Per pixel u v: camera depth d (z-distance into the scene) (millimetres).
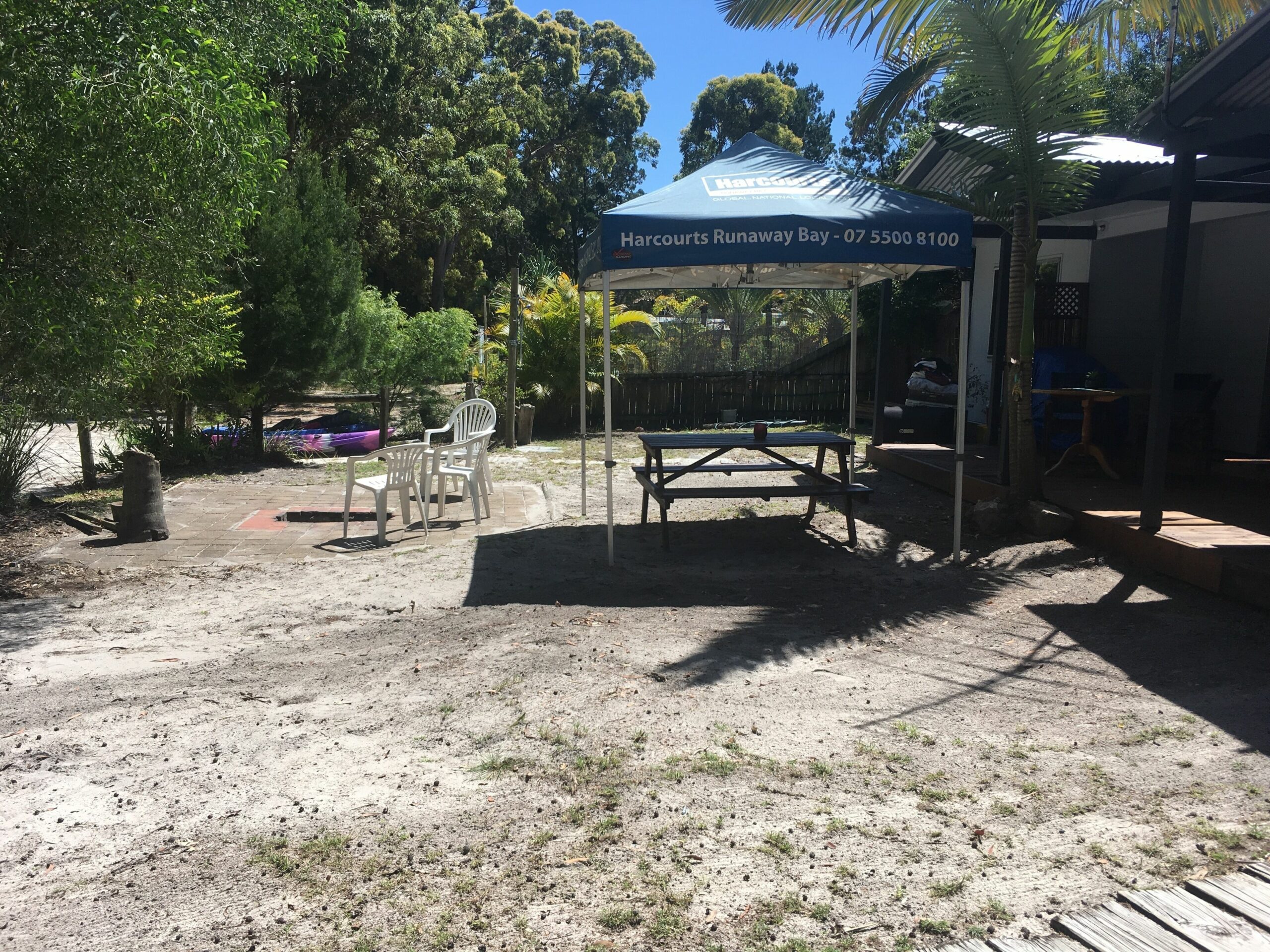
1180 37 9797
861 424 17781
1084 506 7430
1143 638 5043
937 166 11836
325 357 12055
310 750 3787
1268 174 7426
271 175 7547
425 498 8102
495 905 2697
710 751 3715
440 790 3426
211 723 4062
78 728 4016
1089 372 9680
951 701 4238
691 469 7863
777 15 8219
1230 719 3947
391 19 20594
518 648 5008
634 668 4691
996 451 11250
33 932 2607
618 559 7125
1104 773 3484
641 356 18062
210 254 8023
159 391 11234
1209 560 5715
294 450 13445
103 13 5758
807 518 8570
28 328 6379
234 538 8047
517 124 35750
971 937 2514
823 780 3459
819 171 7527
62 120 5773
